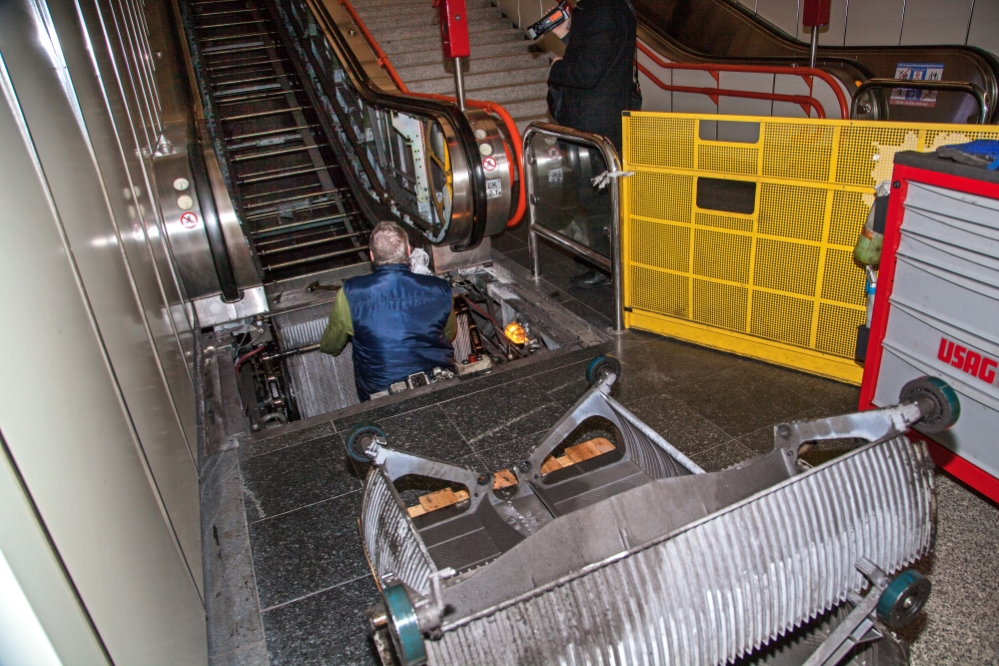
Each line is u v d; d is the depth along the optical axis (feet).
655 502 5.03
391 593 4.00
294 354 15.97
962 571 7.58
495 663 4.17
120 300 6.84
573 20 15.25
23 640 2.97
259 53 29.50
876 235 9.39
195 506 8.75
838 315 11.19
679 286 13.21
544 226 16.65
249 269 16.84
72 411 4.21
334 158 25.75
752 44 25.84
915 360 8.73
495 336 17.25
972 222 7.55
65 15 8.07
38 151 4.95
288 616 7.70
